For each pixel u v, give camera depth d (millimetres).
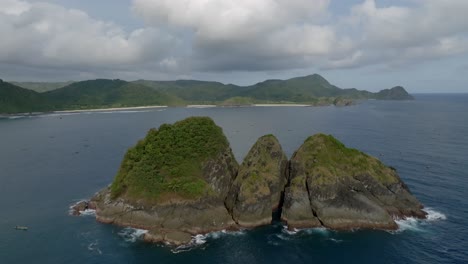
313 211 75875
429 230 70750
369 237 68438
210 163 83375
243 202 74688
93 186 102312
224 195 83250
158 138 84750
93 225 74312
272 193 80938
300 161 83938
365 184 79812
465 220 74938
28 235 69625
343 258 60781
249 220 73812
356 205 74250
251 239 68188
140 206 75000
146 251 63219
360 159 83750
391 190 79938
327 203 74750
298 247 64875
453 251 62344
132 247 64688
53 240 67500
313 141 86750
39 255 61812
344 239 67875
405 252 62375
